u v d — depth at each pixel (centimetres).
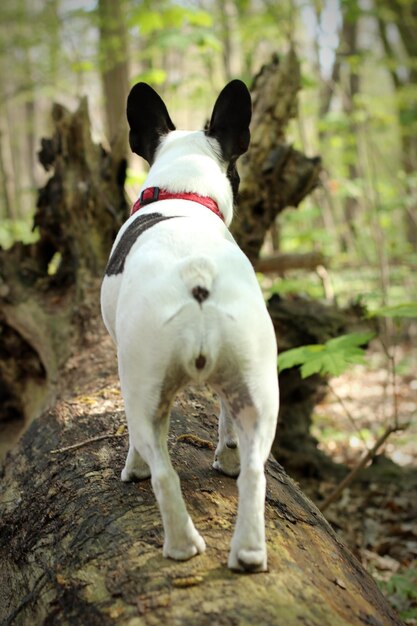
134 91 323
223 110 315
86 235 566
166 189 288
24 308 573
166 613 216
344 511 517
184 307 225
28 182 2139
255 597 220
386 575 418
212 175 298
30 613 264
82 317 518
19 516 323
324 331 567
